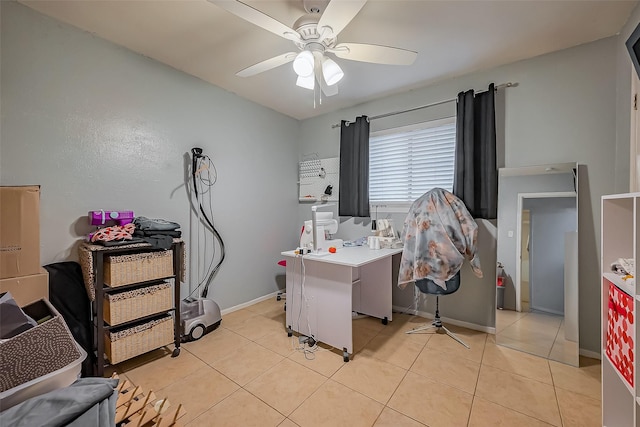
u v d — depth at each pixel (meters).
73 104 2.04
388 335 2.57
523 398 1.72
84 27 2.03
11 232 1.48
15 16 1.79
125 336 1.94
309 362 2.12
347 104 3.45
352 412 1.61
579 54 2.20
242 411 1.62
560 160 2.28
